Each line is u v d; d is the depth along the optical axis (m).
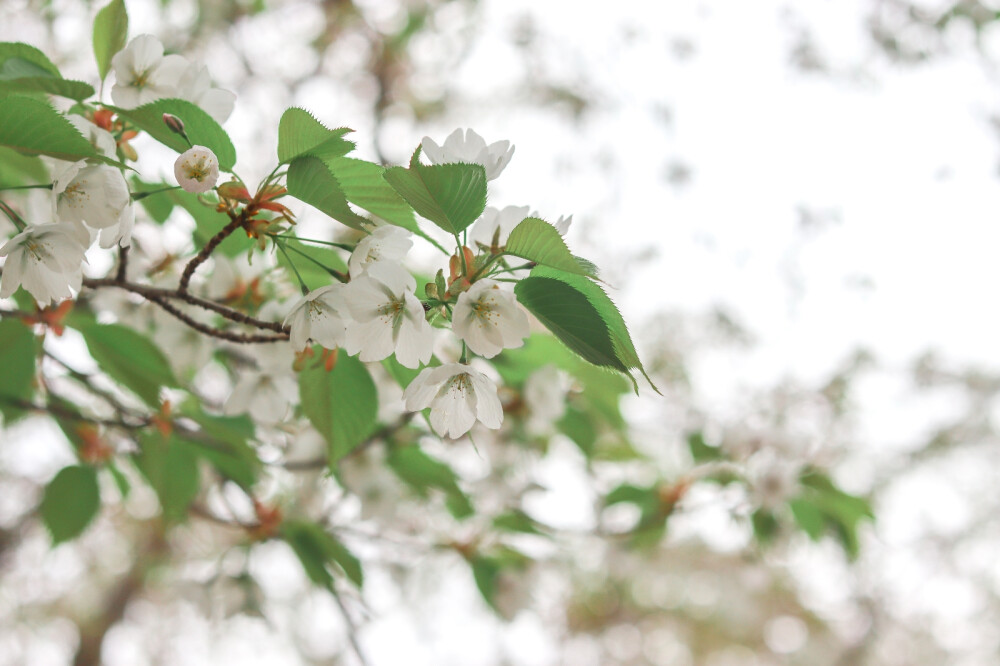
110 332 1.20
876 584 5.57
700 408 2.41
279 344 1.21
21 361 1.22
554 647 5.25
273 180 1.08
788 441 1.72
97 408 1.32
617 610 4.94
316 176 1.05
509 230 1.08
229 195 1.08
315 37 3.32
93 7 1.98
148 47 1.13
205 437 1.28
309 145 1.06
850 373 3.84
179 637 4.31
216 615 1.43
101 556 4.18
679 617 5.38
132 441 1.29
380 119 3.39
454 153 1.08
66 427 1.28
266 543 1.41
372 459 1.38
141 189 1.19
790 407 3.50
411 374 1.14
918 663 6.16
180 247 1.25
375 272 1.06
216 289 1.22
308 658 3.96
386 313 1.06
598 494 1.75
